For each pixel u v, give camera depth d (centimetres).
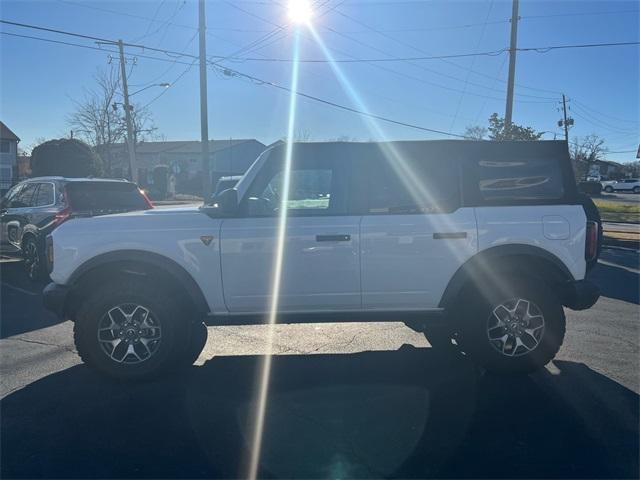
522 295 511
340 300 516
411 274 514
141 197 1067
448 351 607
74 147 3303
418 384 507
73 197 980
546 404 459
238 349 621
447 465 364
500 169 530
